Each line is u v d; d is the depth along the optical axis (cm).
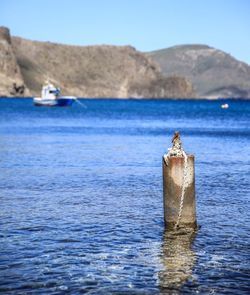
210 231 2283
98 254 1998
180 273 1816
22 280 1758
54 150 5559
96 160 4712
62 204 2822
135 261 1923
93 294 1659
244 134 8112
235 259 1947
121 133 8244
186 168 2181
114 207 2758
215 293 1667
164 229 2266
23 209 2697
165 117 14525
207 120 13000
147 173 3950
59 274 1808
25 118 12688
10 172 3922
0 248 2061
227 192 3156
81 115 14875
